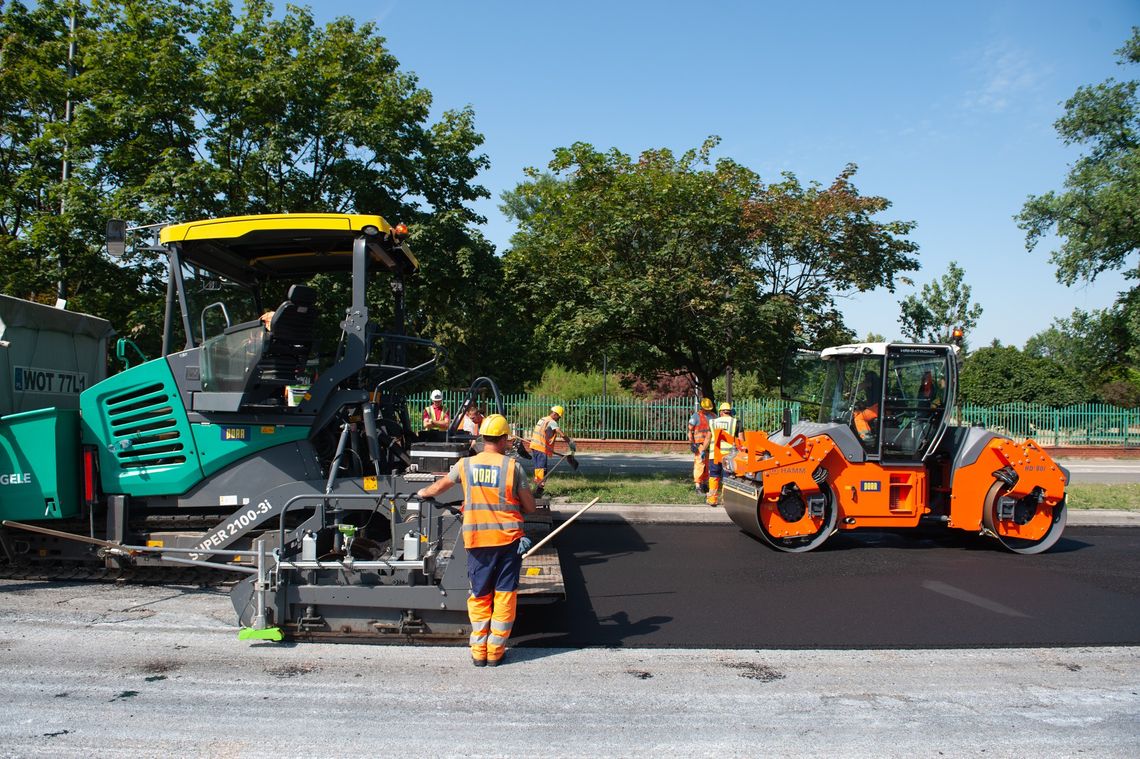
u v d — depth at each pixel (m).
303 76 13.61
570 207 15.26
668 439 22.77
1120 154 29.83
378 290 7.80
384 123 14.27
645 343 15.55
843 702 4.53
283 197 13.93
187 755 3.66
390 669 4.91
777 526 9.03
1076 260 29.16
